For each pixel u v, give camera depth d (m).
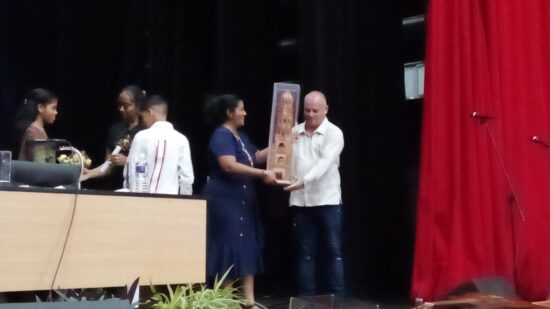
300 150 3.87
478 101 3.78
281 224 5.27
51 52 6.75
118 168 4.22
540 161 3.79
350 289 4.65
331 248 3.76
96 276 2.67
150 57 6.38
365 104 4.90
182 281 2.92
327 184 3.78
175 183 3.52
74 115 6.72
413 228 4.93
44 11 6.71
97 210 2.69
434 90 3.78
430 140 3.77
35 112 3.58
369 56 4.94
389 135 4.92
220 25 5.71
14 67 6.57
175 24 6.20
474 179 3.72
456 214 3.70
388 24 5.01
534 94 3.82
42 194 2.55
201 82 6.18
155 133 3.50
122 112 4.16
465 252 3.70
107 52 6.80
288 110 3.73
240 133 3.92
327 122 3.83
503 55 3.81
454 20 3.80
